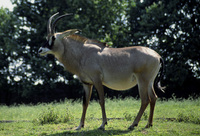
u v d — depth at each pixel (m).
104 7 37.88
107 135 9.51
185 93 37.25
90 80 11.23
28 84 35.62
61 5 37.38
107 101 25.64
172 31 35.97
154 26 35.50
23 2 37.50
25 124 13.34
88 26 33.56
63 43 11.53
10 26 37.97
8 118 16.84
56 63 37.06
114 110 18.62
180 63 33.91
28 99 40.69
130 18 41.84
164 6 37.91
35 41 37.16
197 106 19.08
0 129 11.95
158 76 11.54
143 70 10.69
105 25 37.53
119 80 10.96
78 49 11.38
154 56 10.88
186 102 21.38
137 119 10.77
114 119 14.02
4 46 38.41
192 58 36.03
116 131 10.20
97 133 9.91
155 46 36.53
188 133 9.73
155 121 12.97
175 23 35.62
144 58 10.70
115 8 38.91
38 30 36.12
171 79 33.69
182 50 34.72
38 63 34.75
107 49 11.25
